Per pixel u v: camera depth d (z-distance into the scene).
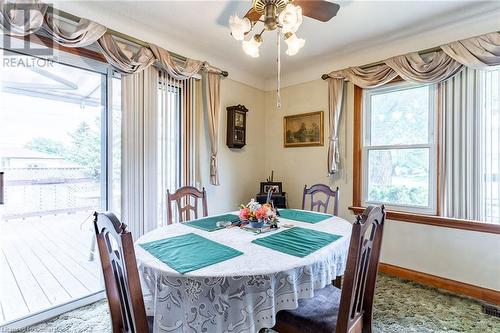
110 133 2.22
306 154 3.32
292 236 1.53
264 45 2.65
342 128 2.99
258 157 3.67
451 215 2.25
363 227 1.00
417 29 2.32
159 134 2.52
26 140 2.23
